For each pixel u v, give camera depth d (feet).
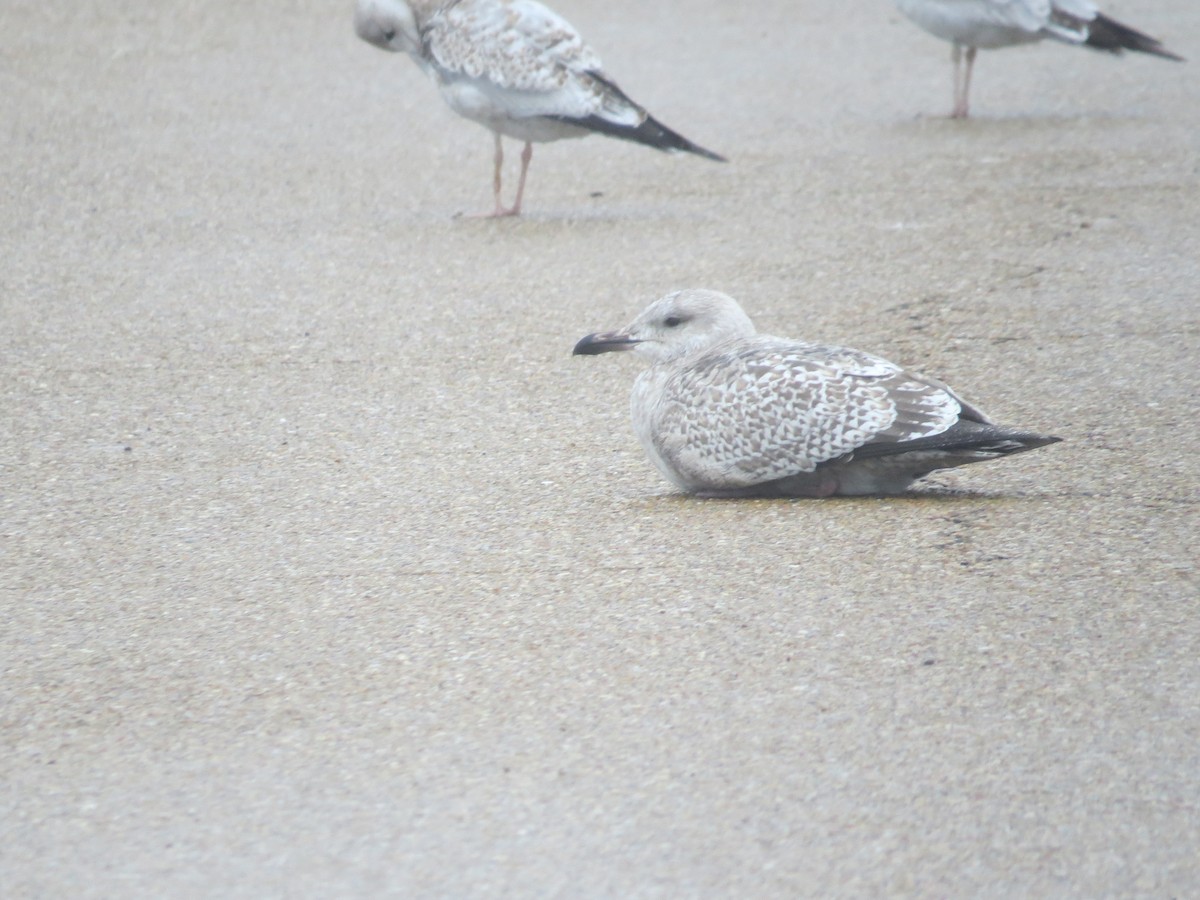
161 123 77.20
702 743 24.71
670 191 67.41
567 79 61.77
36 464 39.37
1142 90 85.40
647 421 35.96
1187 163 68.54
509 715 25.86
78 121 77.00
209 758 24.89
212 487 37.63
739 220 62.28
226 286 54.70
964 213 61.93
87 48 90.48
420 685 27.02
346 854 22.25
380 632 29.17
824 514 34.01
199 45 92.58
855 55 94.27
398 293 53.93
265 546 33.81
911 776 23.57
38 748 25.38
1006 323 48.55
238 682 27.43
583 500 36.04
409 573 31.94
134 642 29.19
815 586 30.09
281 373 46.24
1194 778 23.18
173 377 45.91
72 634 29.63
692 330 36.60
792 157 72.13
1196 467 35.96
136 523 35.40
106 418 42.65
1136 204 62.13
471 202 66.13
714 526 33.65
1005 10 76.64
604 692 26.45
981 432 32.65
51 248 58.85
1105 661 26.66
